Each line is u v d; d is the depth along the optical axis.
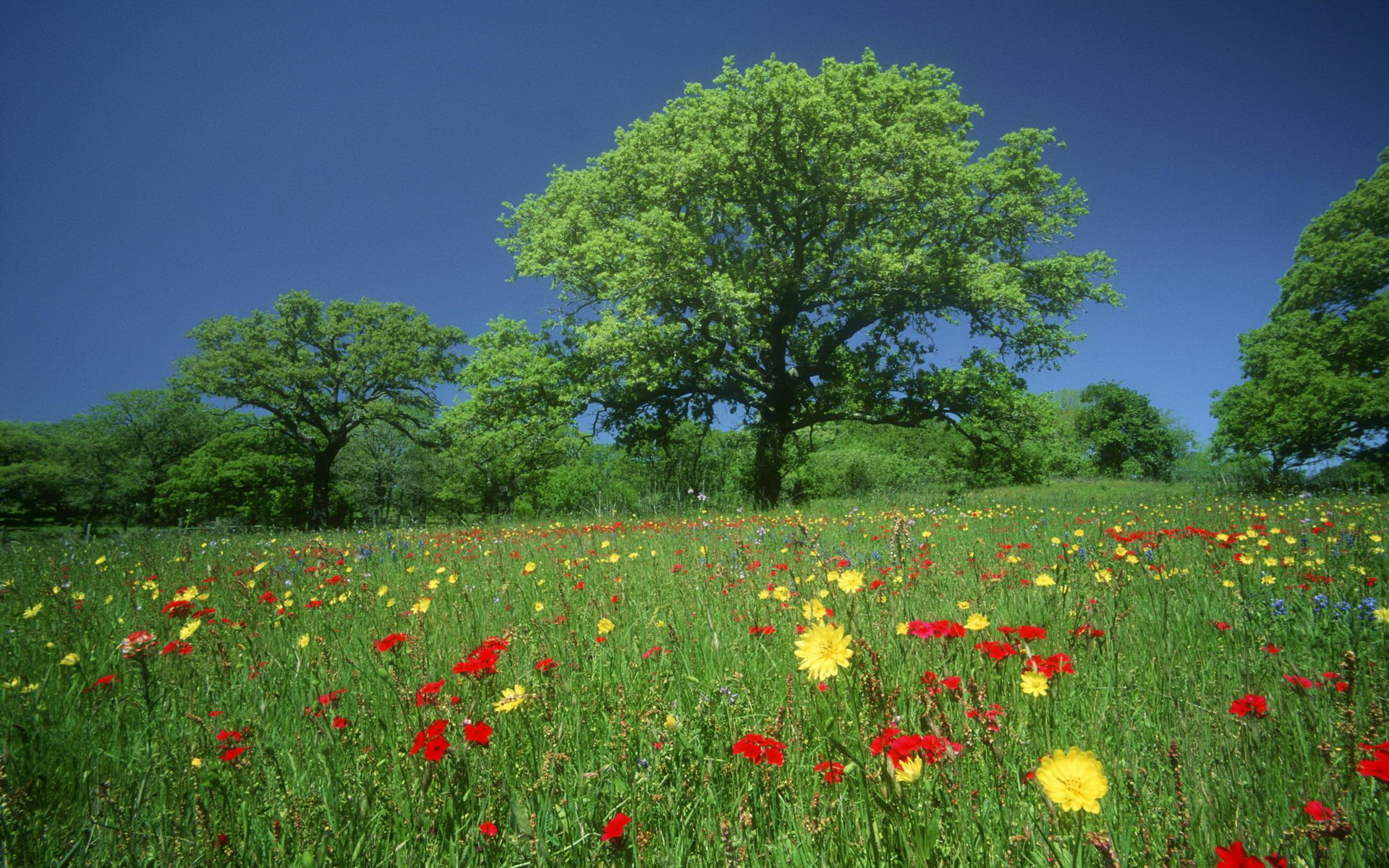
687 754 1.88
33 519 53.69
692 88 23.56
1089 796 1.19
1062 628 2.90
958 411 24.45
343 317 41.62
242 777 1.85
